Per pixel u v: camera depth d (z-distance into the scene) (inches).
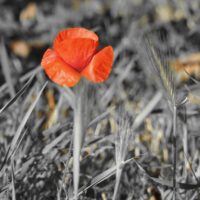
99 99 59.4
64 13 102.0
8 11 104.0
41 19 100.7
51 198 49.9
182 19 96.3
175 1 100.4
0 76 79.4
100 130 56.7
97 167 53.1
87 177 51.0
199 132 52.9
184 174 51.1
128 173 51.8
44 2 108.4
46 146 50.0
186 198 49.1
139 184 51.6
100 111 56.9
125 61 73.9
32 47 95.3
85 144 51.6
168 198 48.7
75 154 42.2
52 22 99.3
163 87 44.9
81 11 103.0
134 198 51.2
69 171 50.0
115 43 91.4
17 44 94.6
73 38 43.6
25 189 49.4
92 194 50.4
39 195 49.5
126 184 51.4
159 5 101.7
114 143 51.8
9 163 50.6
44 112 62.6
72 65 43.7
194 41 90.6
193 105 57.7
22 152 51.3
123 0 102.9
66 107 59.9
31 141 52.0
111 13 102.0
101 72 43.6
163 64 44.2
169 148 55.6
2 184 49.2
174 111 45.4
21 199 49.3
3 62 55.4
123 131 44.4
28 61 93.5
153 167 51.3
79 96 41.1
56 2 107.2
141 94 68.6
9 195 48.8
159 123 57.4
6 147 52.2
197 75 66.6
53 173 50.0
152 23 99.1
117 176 44.6
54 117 57.0
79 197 48.7
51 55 43.9
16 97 46.7
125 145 44.4
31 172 50.0
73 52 43.5
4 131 56.2
